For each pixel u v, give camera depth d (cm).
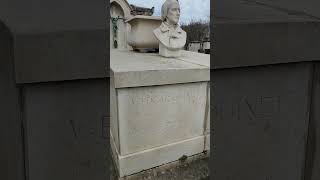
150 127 272
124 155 258
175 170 282
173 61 348
